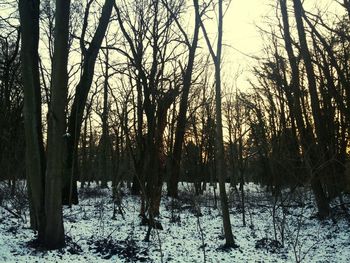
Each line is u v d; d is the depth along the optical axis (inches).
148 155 499.5
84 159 1375.5
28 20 409.4
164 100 491.5
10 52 822.5
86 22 753.6
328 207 643.5
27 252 368.5
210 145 1274.6
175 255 407.5
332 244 488.1
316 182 647.1
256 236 529.3
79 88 692.1
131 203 819.4
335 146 725.3
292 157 714.2
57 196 390.6
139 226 544.4
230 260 401.1
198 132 1355.8
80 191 1090.7
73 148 716.7
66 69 396.2
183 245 458.0
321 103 796.0
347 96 653.3
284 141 759.1
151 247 431.8
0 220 510.3
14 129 805.2
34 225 443.2
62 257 362.0
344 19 675.4
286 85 893.8
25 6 408.5
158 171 500.7
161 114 489.1
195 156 1211.9
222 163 469.7
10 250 370.6
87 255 379.2
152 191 489.7
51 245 384.5
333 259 418.3
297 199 780.0
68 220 569.3
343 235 531.8
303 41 689.0
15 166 757.9
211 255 417.4
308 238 527.2
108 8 644.7
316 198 650.8
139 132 530.3
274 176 636.7
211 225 616.7
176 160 912.9
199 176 1110.4
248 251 443.2
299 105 698.2
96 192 1007.6
